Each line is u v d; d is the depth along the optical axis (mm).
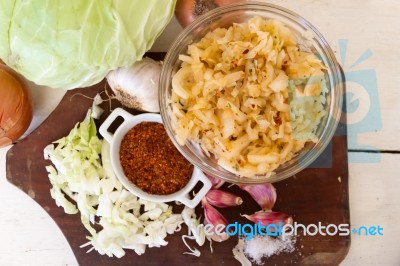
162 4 422
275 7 439
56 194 495
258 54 422
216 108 428
